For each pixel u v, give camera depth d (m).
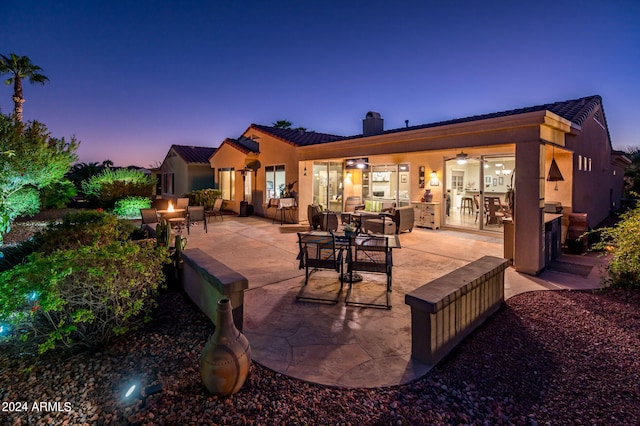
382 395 2.75
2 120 9.43
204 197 16.22
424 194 11.13
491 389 2.83
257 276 5.92
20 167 9.60
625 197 16.58
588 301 4.70
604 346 3.47
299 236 5.14
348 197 13.28
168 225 5.92
